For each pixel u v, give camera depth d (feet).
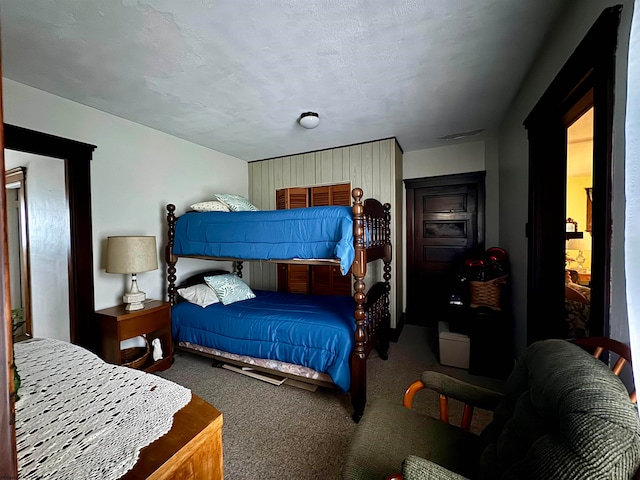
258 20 4.94
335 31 5.23
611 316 3.43
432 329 12.54
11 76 6.64
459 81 7.07
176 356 9.71
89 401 3.04
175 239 9.63
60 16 4.80
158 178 10.17
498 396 3.88
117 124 8.93
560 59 5.00
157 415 2.83
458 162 12.22
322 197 12.81
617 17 3.35
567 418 2.21
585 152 8.29
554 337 6.09
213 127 9.94
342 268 6.34
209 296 9.37
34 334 10.24
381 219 9.58
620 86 3.34
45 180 9.16
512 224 8.55
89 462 2.25
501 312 8.20
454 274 12.57
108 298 8.68
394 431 3.85
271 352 7.36
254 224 8.00
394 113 8.95
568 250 9.11
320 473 4.83
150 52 5.81
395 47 5.72
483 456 3.13
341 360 6.51
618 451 1.90
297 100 7.98
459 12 4.82
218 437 2.86
